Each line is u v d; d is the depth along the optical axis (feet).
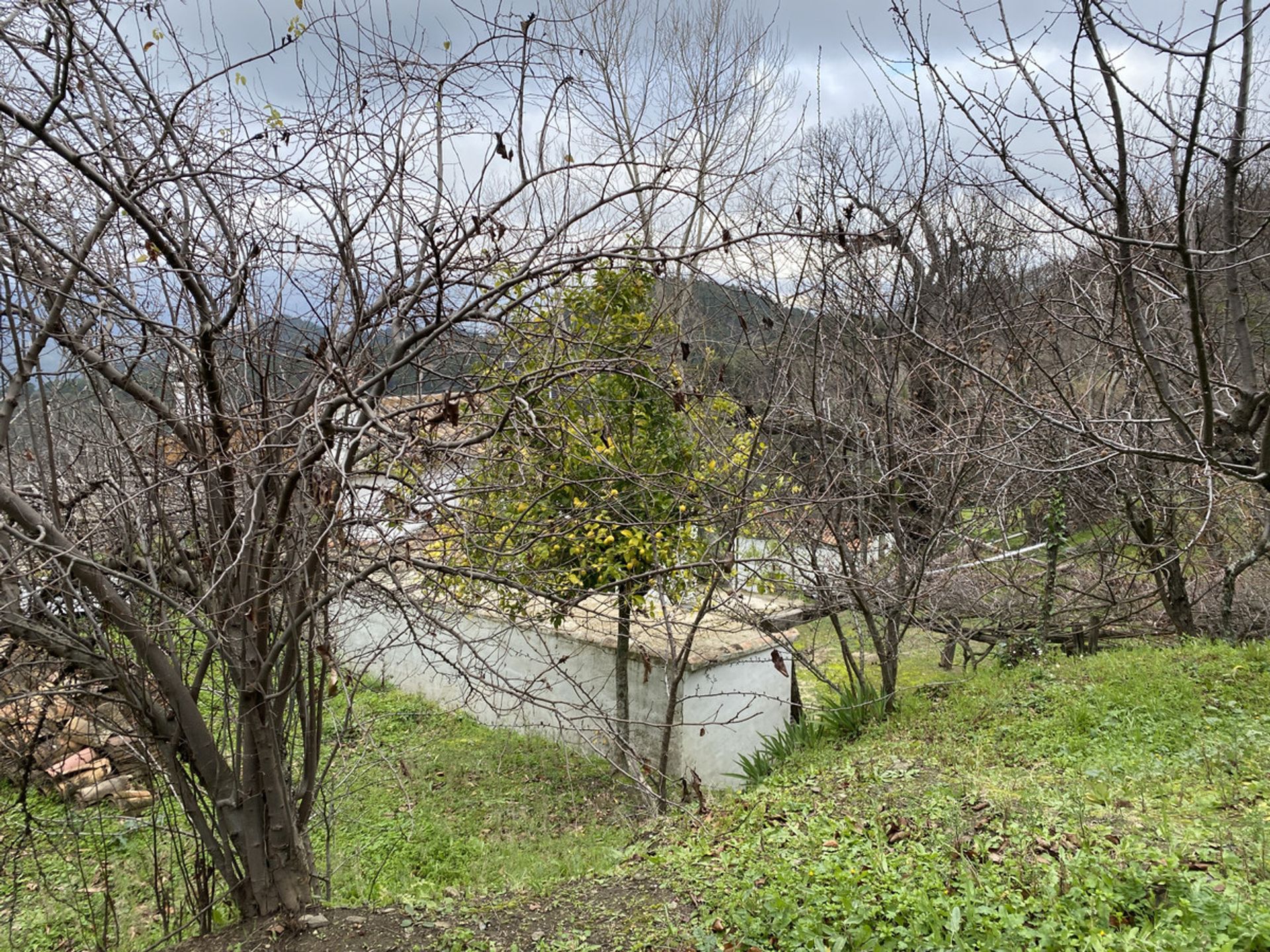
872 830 16.22
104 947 16.02
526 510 14.61
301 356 14.19
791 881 14.32
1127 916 11.64
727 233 12.82
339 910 15.58
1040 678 28.86
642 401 18.69
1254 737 19.62
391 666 38.88
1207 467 17.75
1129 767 19.27
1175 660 27.45
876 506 30.58
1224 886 11.71
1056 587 33.45
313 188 12.62
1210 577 34.96
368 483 14.23
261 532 13.16
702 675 29.86
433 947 14.14
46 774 21.63
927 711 28.09
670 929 13.97
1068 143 16.90
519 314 14.97
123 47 12.09
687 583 23.50
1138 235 20.33
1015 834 14.69
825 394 27.02
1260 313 27.86
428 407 12.13
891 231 23.71
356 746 20.18
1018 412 25.27
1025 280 31.99
